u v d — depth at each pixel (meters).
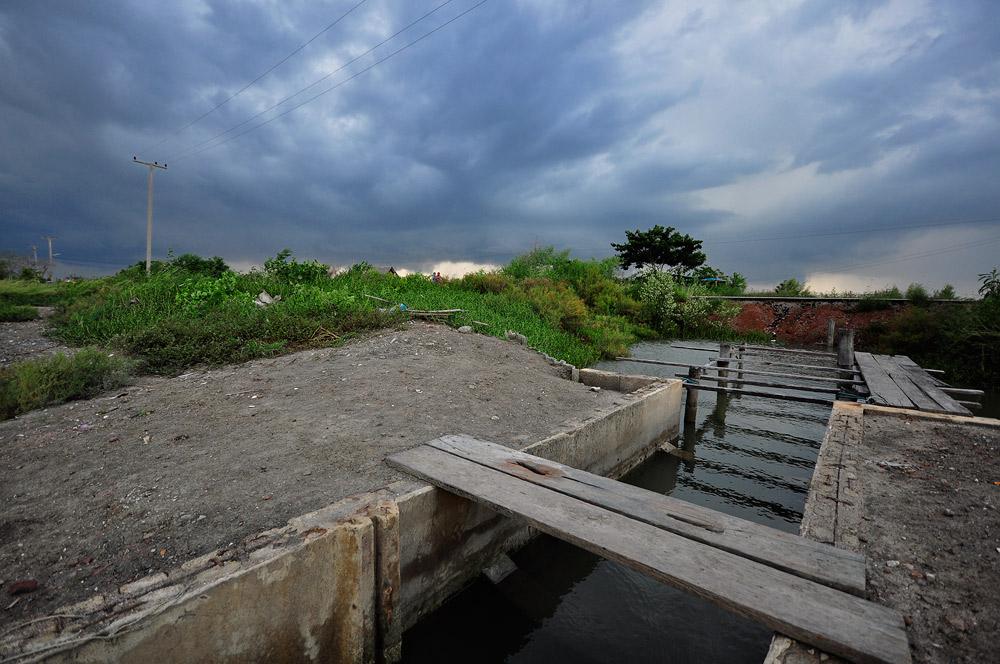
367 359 8.15
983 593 2.85
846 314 21.64
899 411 6.68
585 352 14.04
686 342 20.50
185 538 3.27
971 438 5.60
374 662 3.53
